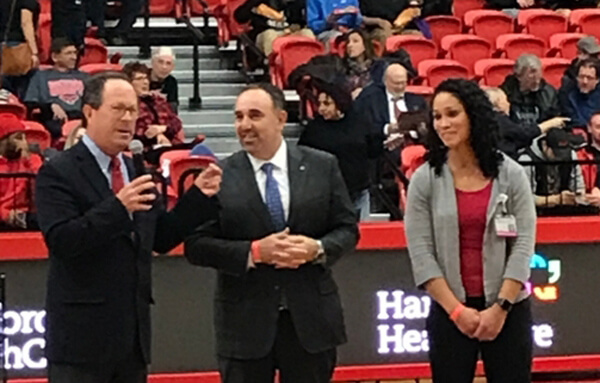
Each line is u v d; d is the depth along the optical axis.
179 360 7.53
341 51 12.13
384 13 13.70
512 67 12.27
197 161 8.63
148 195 5.16
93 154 5.36
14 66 10.75
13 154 8.47
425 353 7.70
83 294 5.29
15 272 7.30
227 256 5.66
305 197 5.82
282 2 13.28
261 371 5.85
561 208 8.09
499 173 5.67
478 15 14.27
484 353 5.75
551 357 7.85
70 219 5.22
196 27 13.73
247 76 12.55
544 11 14.55
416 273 5.68
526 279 5.61
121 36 13.29
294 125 11.38
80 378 5.32
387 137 9.38
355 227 5.89
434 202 5.68
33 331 7.32
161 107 10.07
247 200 5.80
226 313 5.82
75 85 10.80
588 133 9.35
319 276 5.81
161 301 7.50
